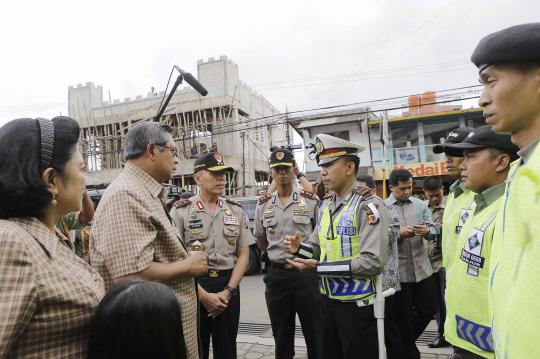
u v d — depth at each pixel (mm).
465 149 1691
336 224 2221
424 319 3227
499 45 880
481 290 1505
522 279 689
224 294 2664
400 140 16297
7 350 828
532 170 720
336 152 2229
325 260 2264
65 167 1076
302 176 4117
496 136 1605
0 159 983
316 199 3301
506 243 800
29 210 1017
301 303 2979
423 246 3256
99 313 979
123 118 21484
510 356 696
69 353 979
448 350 3488
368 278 2049
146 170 1821
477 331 1515
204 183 2951
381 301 1964
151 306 968
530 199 708
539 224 668
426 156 15711
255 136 23156
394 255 2908
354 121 15883
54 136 1055
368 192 2178
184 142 19703
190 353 1797
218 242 2850
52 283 949
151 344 956
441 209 3914
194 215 2896
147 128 1819
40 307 920
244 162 19797
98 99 22984
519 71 873
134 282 1054
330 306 2189
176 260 1792
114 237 1566
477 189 1676
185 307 1787
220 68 20500
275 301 3059
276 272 3072
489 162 1616
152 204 1747
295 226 3119
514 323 689
